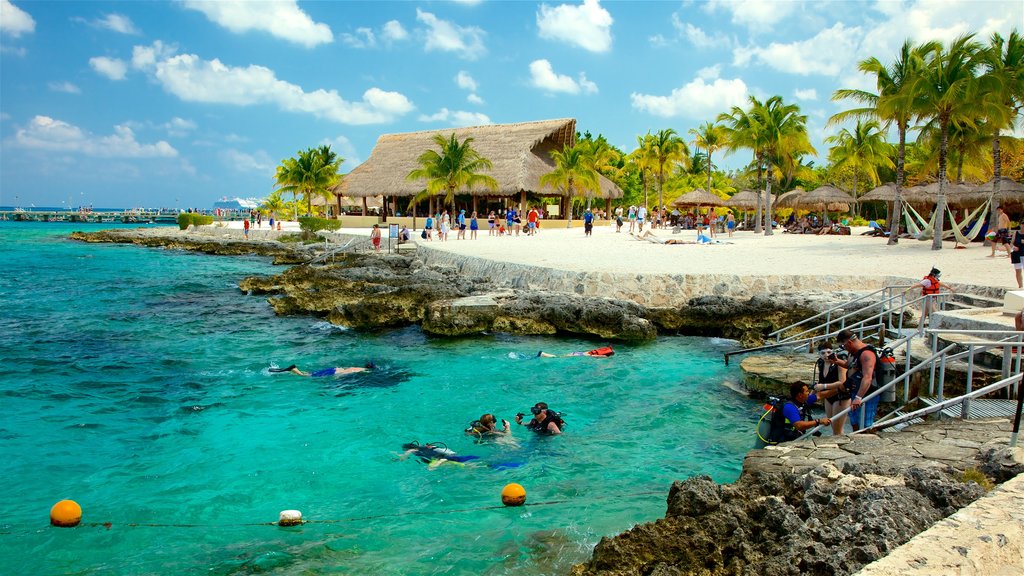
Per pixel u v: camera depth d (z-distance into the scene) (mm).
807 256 24875
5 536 7281
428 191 47406
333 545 7047
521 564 6551
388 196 57562
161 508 8070
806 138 38875
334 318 19922
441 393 13039
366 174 58688
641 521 7508
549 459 9602
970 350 8438
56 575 6508
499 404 12359
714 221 37125
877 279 18406
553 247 30938
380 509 8000
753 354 15664
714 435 10570
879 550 4867
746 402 12312
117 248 52969
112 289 27812
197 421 11312
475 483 8758
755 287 19141
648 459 9578
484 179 45938
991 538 4582
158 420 11359
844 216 63344
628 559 5746
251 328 19609
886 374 8570
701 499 6453
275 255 45625
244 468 9336
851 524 5324
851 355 8586
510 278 22688
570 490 8492
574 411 11883
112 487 8680
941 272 18969
